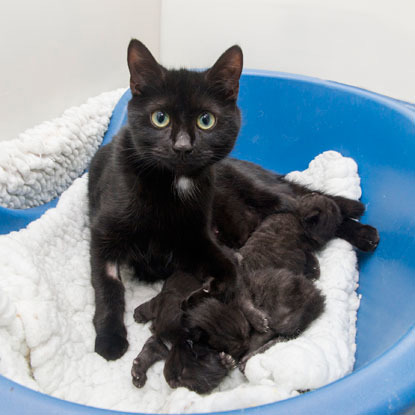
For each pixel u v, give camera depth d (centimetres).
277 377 44
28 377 42
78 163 72
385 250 59
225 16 84
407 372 39
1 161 60
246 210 68
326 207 62
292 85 77
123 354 50
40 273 48
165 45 89
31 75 66
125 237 56
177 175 53
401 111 64
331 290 56
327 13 79
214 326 49
